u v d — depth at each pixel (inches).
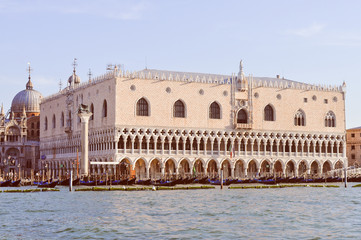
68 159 6692.9
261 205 3134.8
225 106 6043.3
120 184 4906.5
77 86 6515.8
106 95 5782.5
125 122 5625.0
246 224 2402.8
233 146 6008.9
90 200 3481.8
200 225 2374.5
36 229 2285.9
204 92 5954.7
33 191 4370.1
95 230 2250.2
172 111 5816.9
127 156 5605.3
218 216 2652.6
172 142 5871.1
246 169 6087.6
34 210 2918.3
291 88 6348.4
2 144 7765.8
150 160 5689.0
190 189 4601.4
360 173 6446.9
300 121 6397.6
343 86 6624.0
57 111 7106.3
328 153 6501.0
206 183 5167.3
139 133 5659.5
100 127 5890.8
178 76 5871.1
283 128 6284.5
